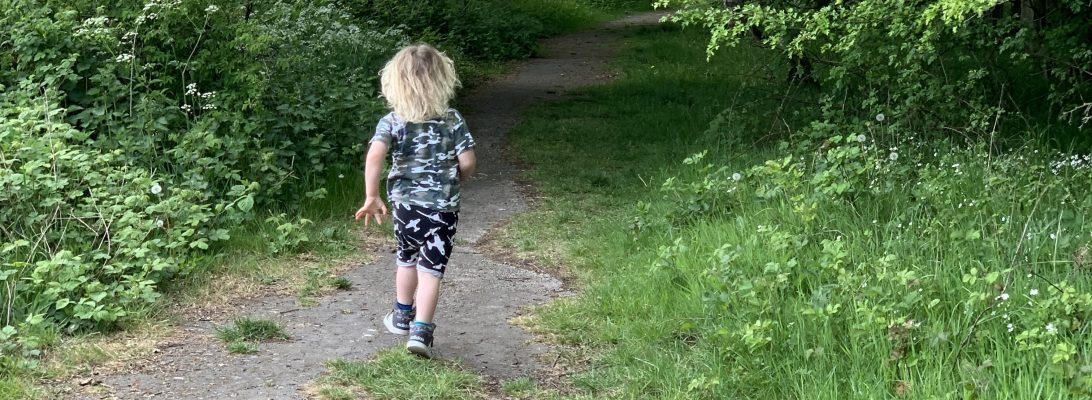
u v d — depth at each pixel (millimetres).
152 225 6270
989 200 6289
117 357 5367
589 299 6188
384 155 5309
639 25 26250
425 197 5324
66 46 7660
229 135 7770
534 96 14969
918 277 5480
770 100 10031
